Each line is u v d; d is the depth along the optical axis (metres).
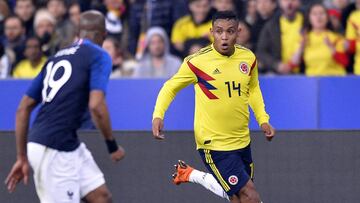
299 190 24.20
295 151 24.20
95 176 19.83
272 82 30.84
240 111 21.67
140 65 35.12
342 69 34.22
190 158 24.31
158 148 24.34
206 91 21.61
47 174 19.19
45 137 19.14
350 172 24.05
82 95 19.33
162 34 34.97
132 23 36.66
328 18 34.22
